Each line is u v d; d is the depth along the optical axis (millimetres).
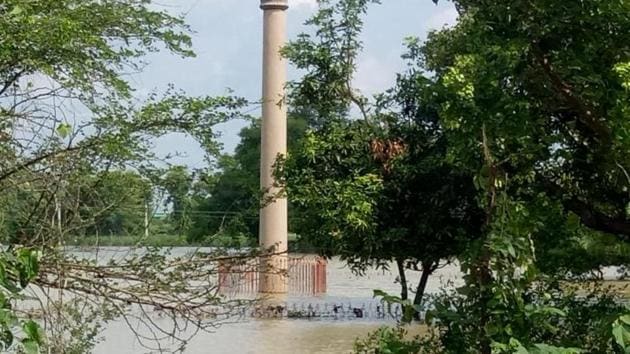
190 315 10406
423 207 14867
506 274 5293
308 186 15281
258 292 18469
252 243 11281
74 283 9719
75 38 9211
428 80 6586
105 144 9727
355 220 14734
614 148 6781
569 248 8273
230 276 13102
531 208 7297
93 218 9891
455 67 6340
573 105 6715
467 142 6328
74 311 9789
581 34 6574
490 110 6133
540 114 6875
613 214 7969
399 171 15016
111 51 9852
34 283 9398
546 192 7586
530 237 5996
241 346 23219
